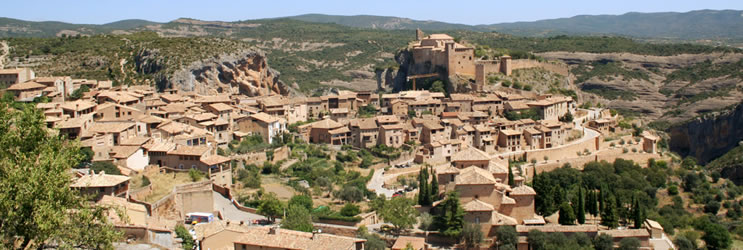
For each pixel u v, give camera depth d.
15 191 83.75
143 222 119.00
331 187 188.50
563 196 172.50
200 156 166.50
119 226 111.00
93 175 134.50
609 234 148.00
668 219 191.38
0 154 88.62
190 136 190.88
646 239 149.12
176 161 169.00
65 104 191.75
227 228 120.75
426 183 167.88
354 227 147.12
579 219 157.75
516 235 145.12
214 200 157.88
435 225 153.00
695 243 171.25
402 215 150.62
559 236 144.50
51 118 172.62
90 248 89.81
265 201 147.62
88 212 88.44
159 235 111.31
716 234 174.38
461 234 146.12
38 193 83.88
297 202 156.00
